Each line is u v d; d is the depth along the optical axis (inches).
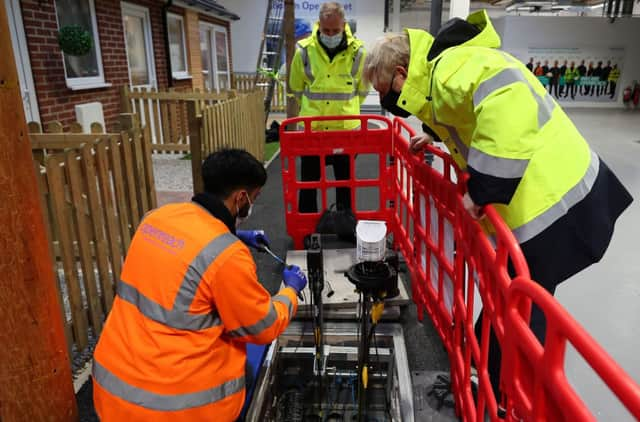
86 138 133.7
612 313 107.8
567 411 34.7
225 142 201.6
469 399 69.5
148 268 57.8
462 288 73.9
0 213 57.6
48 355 65.1
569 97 545.0
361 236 72.1
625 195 65.3
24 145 58.2
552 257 60.7
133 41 323.0
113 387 57.7
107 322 61.7
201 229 57.8
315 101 152.6
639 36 517.0
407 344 99.3
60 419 68.2
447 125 66.3
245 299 57.4
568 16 511.8
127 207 113.0
